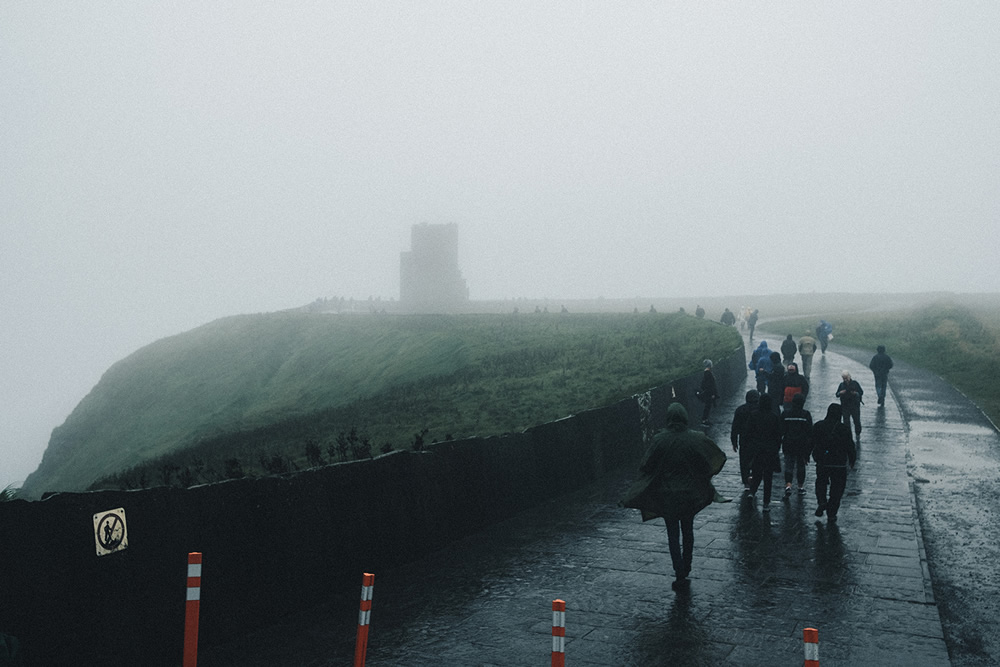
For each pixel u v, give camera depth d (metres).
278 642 8.21
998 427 20.66
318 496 9.70
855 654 7.53
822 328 38.47
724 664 7.32
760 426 12.98
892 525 12.19
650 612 8.73
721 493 14.53
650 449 9.73
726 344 36.66
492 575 10.23
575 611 8.83
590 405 30.48
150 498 7.76
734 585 9.59
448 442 12.27
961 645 7.92
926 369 34.06
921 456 17.28
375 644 8.05
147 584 7.60
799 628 8.20
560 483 14.87
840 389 18.47
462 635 8.20
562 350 47.00
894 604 8.88
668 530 9.53
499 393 36.56
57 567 6.89
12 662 6.03
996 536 11.67
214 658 7.79
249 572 8.62
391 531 10.67
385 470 10.78
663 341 44.62
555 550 11.30
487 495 12.70
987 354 34.03
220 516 8.43
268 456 31.44
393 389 45.06
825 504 12.52
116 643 7.26
